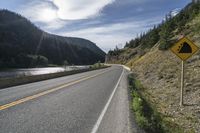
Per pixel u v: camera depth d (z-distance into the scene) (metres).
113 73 46.72
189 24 48.53
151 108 11.56
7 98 13.60
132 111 10.09
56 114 9.33
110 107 10.98
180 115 10.91
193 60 23.94
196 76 18.36
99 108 10.70
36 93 16.02
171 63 29.19
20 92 16.67
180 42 12.59
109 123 7.97
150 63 44.44
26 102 12.18
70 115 9.18
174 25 65.00
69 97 14.18
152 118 8.99
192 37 33.84
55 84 23.27
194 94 14.40
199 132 8.55
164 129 7.94
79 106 11.15
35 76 28.56
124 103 12.13
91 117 8.86
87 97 14.26
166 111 11.84
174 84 18.91
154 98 16.16
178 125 9.32
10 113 9.44
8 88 19.75
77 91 17.38
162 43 45.59
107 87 20.38
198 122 9.73
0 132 6.82
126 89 18.86
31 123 7.86
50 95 15.03
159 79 24.23
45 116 8.95
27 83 25.47
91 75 40.47
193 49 12.48
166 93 17.11
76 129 7.19
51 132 6.86
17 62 196.38
